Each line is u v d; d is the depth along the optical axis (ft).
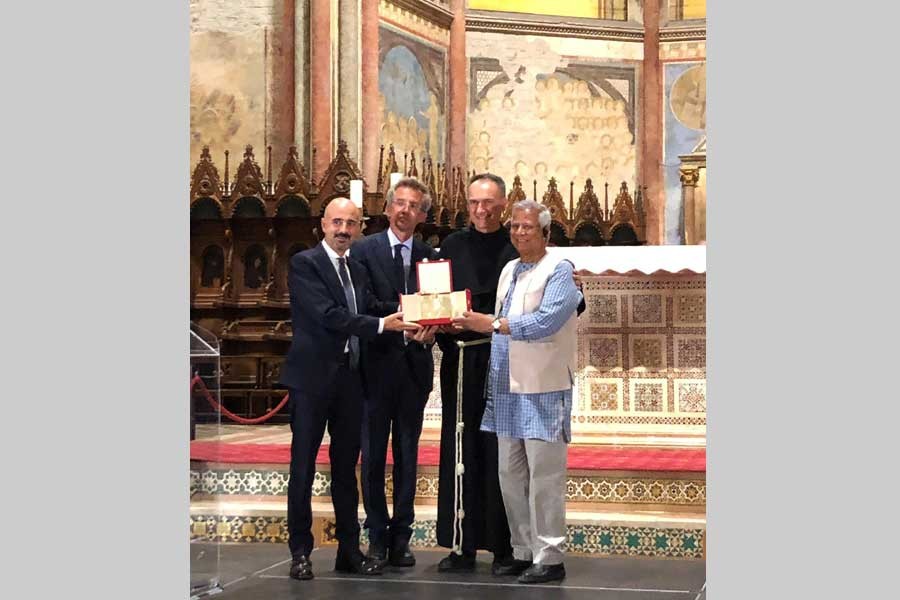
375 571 22.40
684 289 29.76
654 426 29.91
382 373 22.61
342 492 22.53
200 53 44.80
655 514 24.62
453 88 52.08
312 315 21.66
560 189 54.70
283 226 41.06
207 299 41.24
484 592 20.70
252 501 26.30
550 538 21.58
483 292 22.89
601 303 30.09
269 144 44.06
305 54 43.65
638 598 20.17
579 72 55.06
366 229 41.09
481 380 22.75
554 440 21.25
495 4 53.57
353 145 43.80
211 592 20.65
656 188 55.93
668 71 56.03
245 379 40.73
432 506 25.80
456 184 51.65
